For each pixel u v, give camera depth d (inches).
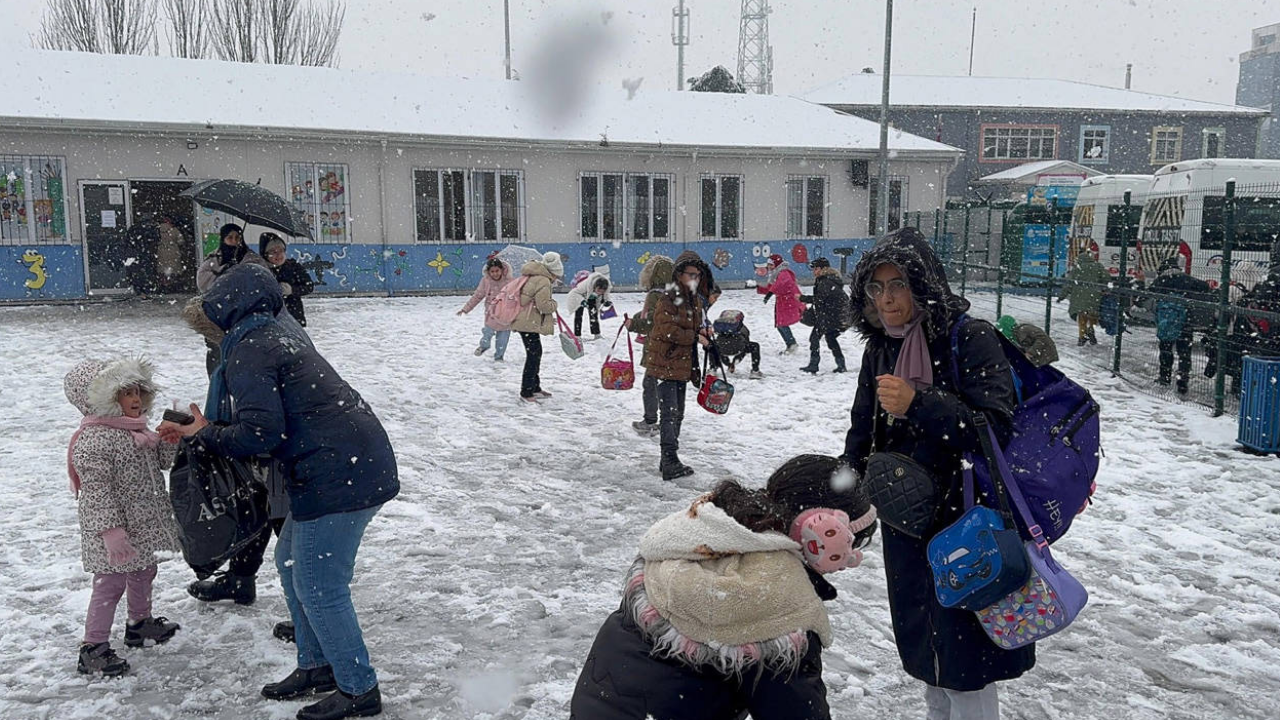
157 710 148.5
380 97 924.0
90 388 158.6
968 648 111.7
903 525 112.5
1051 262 587.2
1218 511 261.9
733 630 87.1
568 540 230.5
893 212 1045.8
